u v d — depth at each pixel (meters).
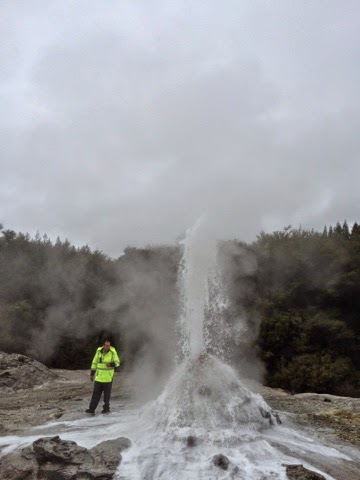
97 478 4.79
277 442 6.16
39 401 10.63
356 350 16.17
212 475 4.86
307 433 7.13
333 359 15.87
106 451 5.32
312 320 16.64
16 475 5.13
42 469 5.09
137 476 4.88
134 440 5.99
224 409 6.60
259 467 5.10
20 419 8.06
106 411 8.52
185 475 4.86
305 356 15.91
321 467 5.45
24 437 6.57
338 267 17.84
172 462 5.12
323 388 15.09
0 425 7.46
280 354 16.89
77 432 6.77
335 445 6.52
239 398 6.94
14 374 13.95
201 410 6.53
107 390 8.53
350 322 17.09
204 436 5.85
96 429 6.96
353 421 8.20
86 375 17.59
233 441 5.84
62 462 5.15
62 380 15.48
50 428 7.17
